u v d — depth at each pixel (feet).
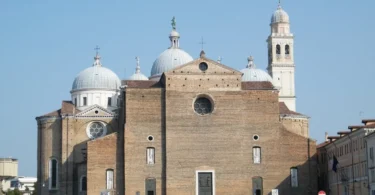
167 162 415.03
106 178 415.23
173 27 574.97
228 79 425.69
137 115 418.92
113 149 418.31
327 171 444.55
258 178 419.74
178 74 423.23
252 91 426.10
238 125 422.41
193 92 422.41
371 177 346.95
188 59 558.15
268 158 421.59
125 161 413.59
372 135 342.23
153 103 421.18
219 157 418.92
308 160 422.41
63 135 468.34
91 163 414.82
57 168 469.57
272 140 422.82
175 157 416.46
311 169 422.00
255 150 422.00
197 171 416.67
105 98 541.34
